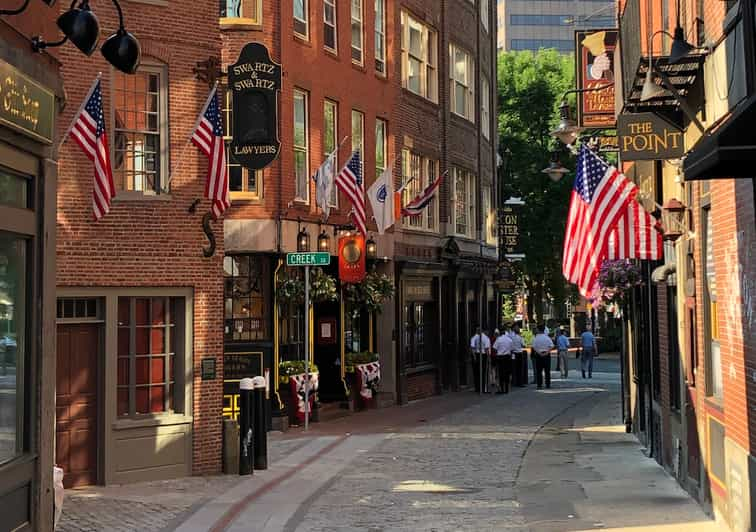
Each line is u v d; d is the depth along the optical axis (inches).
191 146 627.5
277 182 873.5
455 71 1359.5
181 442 612.4
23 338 387.9
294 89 914.1
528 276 2311.8
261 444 642.8
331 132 987.3
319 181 862.5
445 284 1300.4
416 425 904.3
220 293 631.2
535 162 2080.5
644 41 583.8
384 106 1096.2
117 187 609.6
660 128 506.9
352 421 939.3
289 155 892.6
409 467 650.2
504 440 787.4
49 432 402.6
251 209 858.8
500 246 1595.7
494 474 617.9
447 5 1301.7
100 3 608.1
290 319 913.5
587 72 797.9
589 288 517.7
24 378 387.9
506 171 2092.8
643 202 628.1
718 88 425.1
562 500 522.6
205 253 624.1
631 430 832.3
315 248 930.1
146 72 625.3
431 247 1231.5
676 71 470.6
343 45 1005.8
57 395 575.8
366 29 1058.7
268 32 877.8
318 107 949.2
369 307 1011.3
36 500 387.9
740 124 302.2
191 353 618.5
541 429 866.8
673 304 590.2
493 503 518.3
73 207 581.3
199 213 624.7
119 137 613.3
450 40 1322.6
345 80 1005.2
